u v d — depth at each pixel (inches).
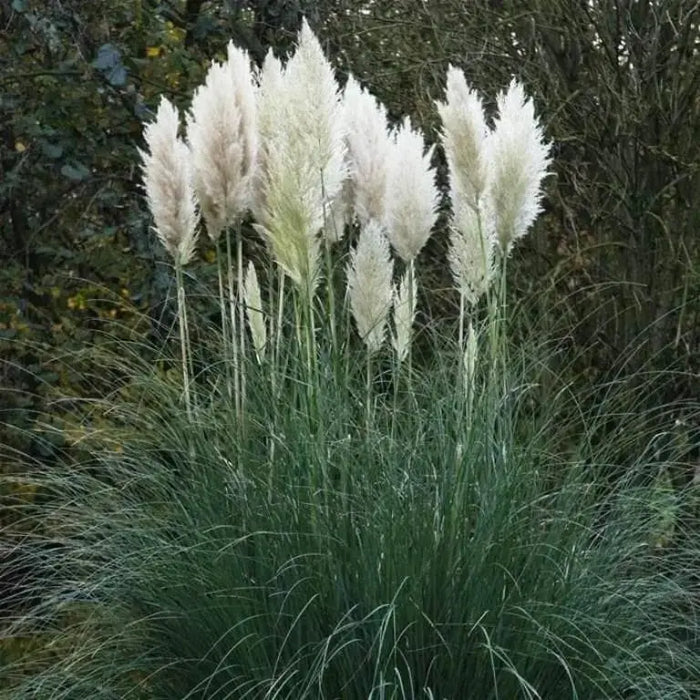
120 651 99.0
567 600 93.8
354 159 113.0
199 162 111.0
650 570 104.9
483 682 89.9
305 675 89.2
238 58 112.4
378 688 87.1
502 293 110.1
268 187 102.8
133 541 100.7
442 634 89.8
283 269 103.7
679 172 173.9
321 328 114.6
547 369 125.8
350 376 103.0
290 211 100.0
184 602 95.7
